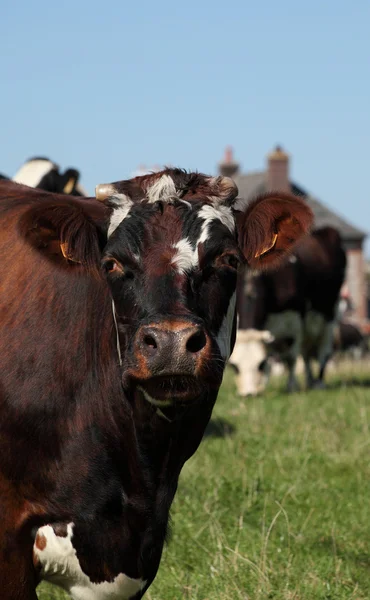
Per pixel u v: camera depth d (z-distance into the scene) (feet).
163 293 18.81
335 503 34.81
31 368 21.09
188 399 18.40
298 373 93.04
